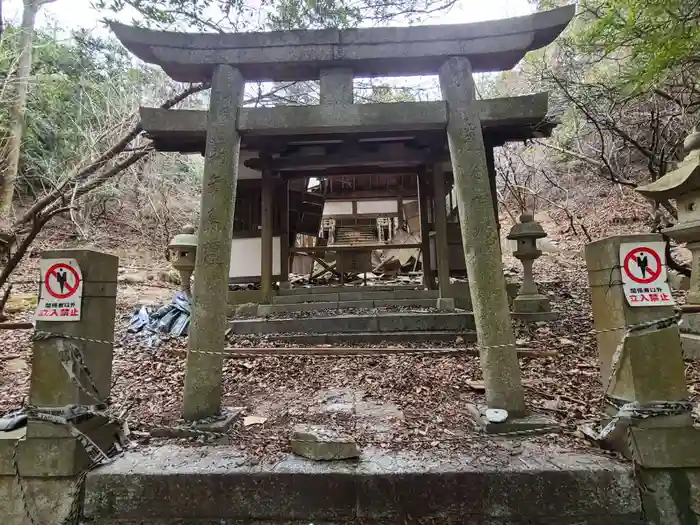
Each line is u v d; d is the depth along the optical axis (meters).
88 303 2.29
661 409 2.00
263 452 2.31
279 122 2.98
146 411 3.08
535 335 4.99
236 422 2.79
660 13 3.71
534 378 3.60
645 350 2.07
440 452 2.24
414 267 10.77
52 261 2.28
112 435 2.40
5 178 7.88
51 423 2.12
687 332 4.07
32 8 7.55
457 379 3.69
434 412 2.93
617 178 5.94
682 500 1.93
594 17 5.19
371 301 6.12
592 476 1.98
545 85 6.62
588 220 11.15
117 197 10.40
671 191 4.07
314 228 8.53
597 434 2.29
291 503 2.04
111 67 9.43
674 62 4.18
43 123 8.94
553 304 6.28
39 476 2.09
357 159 6.03
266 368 4.20
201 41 3.04
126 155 7.21
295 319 5.41
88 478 2.10
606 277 2.25
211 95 3.01
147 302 6.93
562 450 2.21
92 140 6.89
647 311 2.11
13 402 3.28
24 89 7.89
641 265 2.14
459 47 3.03
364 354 4.51
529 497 1.98
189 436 2.53
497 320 2.70
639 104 6.69
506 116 2.96
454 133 2.97
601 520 1.95
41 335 2.19
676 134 5.95
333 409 3.06
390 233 14.61
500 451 2.22
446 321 5.27
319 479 2.04
